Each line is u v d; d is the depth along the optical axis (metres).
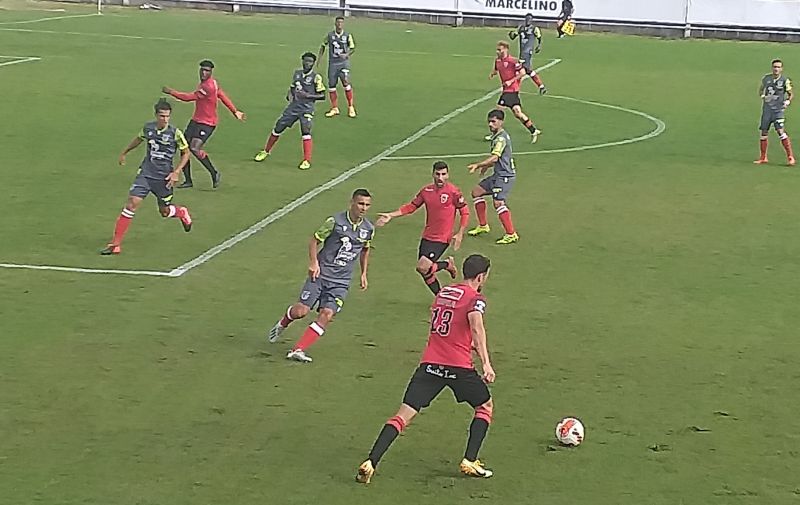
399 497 8.84
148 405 10.61
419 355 12.16
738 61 43.19
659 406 10.81
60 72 35.22
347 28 51.28
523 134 27.30
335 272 12.02
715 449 9.84
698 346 12.58
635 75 38.75
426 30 51.62
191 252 16.08
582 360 12.07
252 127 27.00
